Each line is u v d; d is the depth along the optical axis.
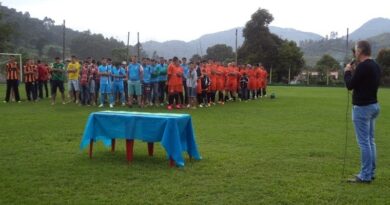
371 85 6.96
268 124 14.02
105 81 19.19
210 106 20.75
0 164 8.01
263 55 62.09
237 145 10.20
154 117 8.12
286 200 6.13
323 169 7.93
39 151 9.21
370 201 6.18
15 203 5.89
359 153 9.43
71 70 20.38
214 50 78.81
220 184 6.88
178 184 6.85
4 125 12.88
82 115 15.72
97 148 9.66
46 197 6.15
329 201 6.15
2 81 44.00
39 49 81.38
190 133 8.59
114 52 58.44
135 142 10.48
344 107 21.12
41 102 21.58
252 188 6.68
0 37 58.72
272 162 8.43
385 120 15.94
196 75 19.83
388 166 8.37
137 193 6.37
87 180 7.03
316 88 48.84
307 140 11.02
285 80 64.19
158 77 20.16
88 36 84.44
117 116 8.39
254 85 25.94
